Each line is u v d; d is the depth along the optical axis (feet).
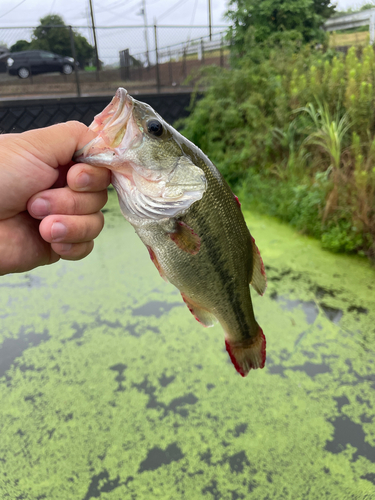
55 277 2.63
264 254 2.81
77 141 0.78
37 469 1.39
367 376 1.77
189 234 0.84
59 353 1.93
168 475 1.37
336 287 2.41
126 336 2.04
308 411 1.60
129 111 0.78
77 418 1.58
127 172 0.80
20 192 0.76
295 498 1.28
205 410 1.61
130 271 2.69
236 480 1.35
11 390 1.71
